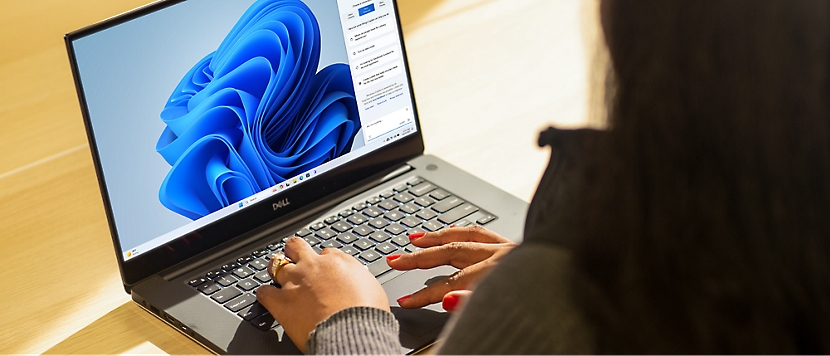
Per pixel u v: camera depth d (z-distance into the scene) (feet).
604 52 1.29
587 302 1.29
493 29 4.65
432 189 3.31
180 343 2.57
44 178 3.48
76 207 3.31
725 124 1.21
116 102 2.65
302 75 3.07
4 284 2.86
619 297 1.27
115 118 2.66
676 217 1.23
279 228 3.05
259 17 2.94
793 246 1.26
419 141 3.50
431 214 3.14
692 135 1.22
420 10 4.82
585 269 1.30
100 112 2.62
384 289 2.70
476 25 4.68
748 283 1.24
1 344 2.57
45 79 4.24
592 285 1.30
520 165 3.53
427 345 2.46
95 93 2.61
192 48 2.80
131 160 2.70
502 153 3.61
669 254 1.24
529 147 3.65
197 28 2.81
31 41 4.56
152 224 2.77
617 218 1.27
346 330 2.17
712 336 1.25
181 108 2.79
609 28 1.27
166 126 2.76
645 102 1.23
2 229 3.15
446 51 4.43
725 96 1.20
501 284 1.37
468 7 4.87
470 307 1.39
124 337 2.61
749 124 1.21
